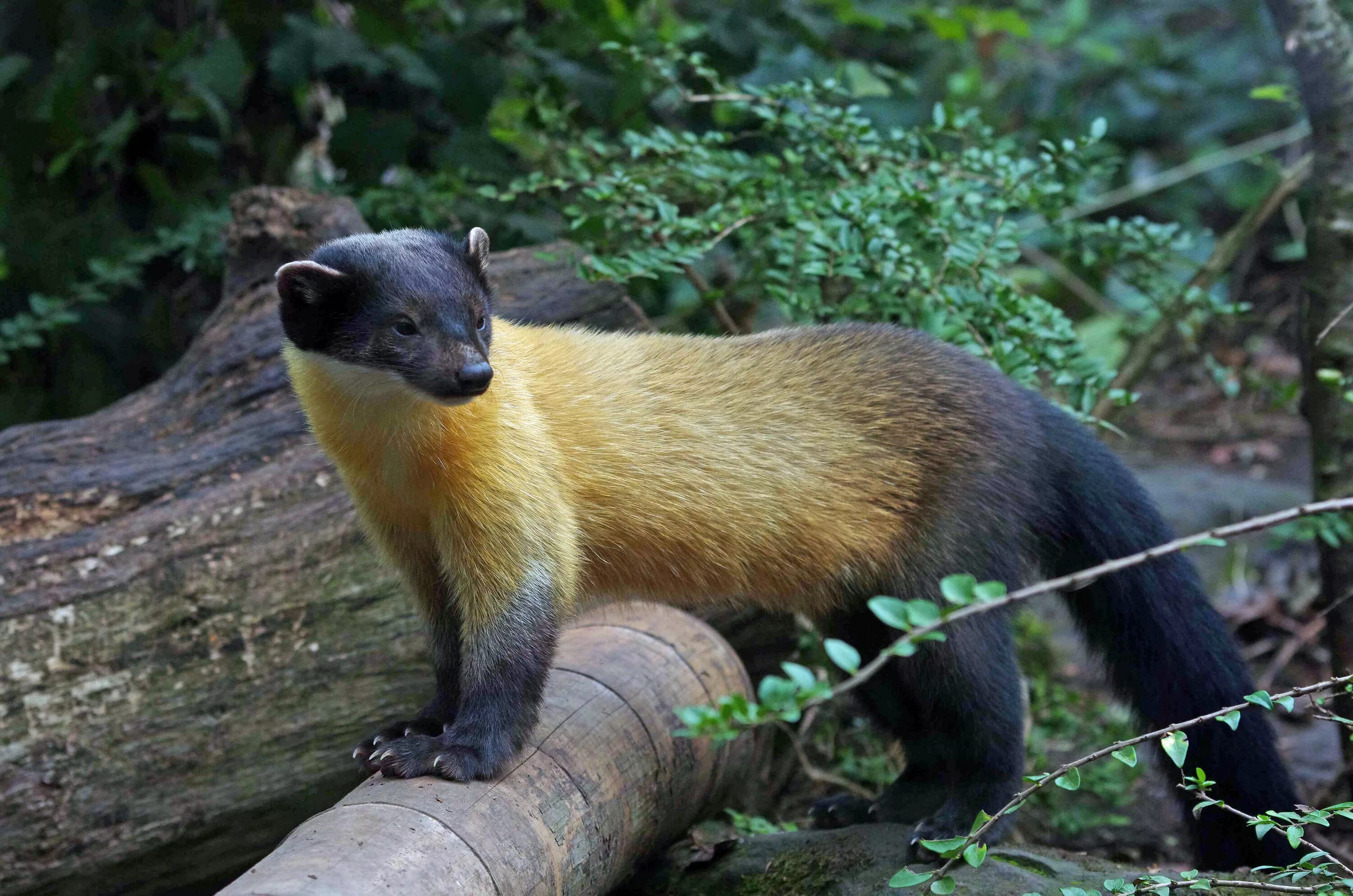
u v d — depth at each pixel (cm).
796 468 548
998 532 547
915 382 562
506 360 527
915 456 550
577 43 920
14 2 914
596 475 535
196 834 591
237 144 1018
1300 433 1295
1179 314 867
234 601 613
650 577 561
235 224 760
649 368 559
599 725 539
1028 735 799
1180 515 1100
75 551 620
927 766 607
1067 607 616
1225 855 581
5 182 930
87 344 949
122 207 1009
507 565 502
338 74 965
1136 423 1351
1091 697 907
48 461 673
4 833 565
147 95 940
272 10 955
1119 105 1586
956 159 772
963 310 692
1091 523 578
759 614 733
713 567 557
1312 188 773
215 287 971
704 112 979
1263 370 1344
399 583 605
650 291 888
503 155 909
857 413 556
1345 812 432
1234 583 1054
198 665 603
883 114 1394
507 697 494
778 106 796
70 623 598
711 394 555
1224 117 1557
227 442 681
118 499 655
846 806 620
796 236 716
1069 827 755
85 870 577
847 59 1274
